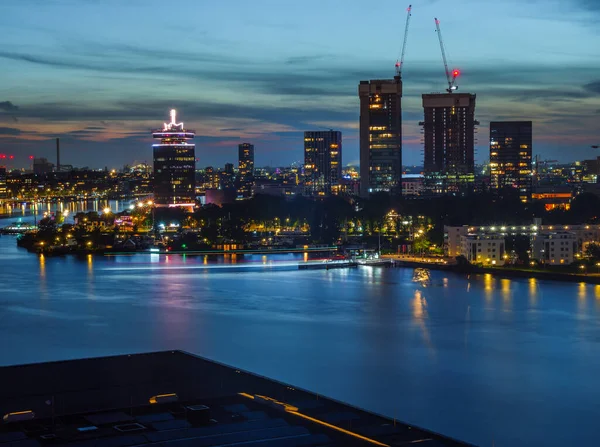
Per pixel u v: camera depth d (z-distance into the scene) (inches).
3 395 4168.3
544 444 7455.7
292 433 3735.2
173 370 4628.4
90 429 3732.8
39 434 3683.6
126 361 4798.2
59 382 4382.4
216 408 4067.4
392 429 3887.8
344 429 3863.2
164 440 3627.0
